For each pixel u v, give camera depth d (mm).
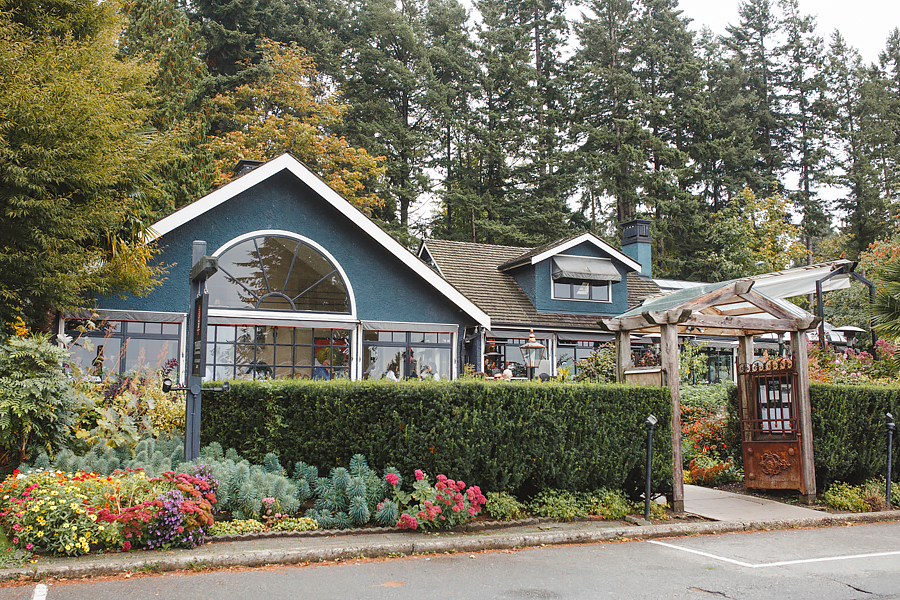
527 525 8516
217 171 27734
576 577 6406
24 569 5852
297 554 6691
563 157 41062
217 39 34594
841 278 17109
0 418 7500
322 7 42031
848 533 8977
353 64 41125
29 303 11766
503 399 8773
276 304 17078
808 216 46844
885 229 45375
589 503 9172
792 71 50938
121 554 6414
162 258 15984
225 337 16750
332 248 17812
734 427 12203
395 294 18406
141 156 13062
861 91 49062
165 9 26719
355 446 8398
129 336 15648
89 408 8852
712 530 8883
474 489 8164
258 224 17062
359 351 17891
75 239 11680
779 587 6168
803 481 10625
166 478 7164
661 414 9781
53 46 11727
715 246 42062
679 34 46969
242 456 8469
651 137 42656
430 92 39594
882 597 5867
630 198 41562
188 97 24578
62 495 6598
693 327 11945
